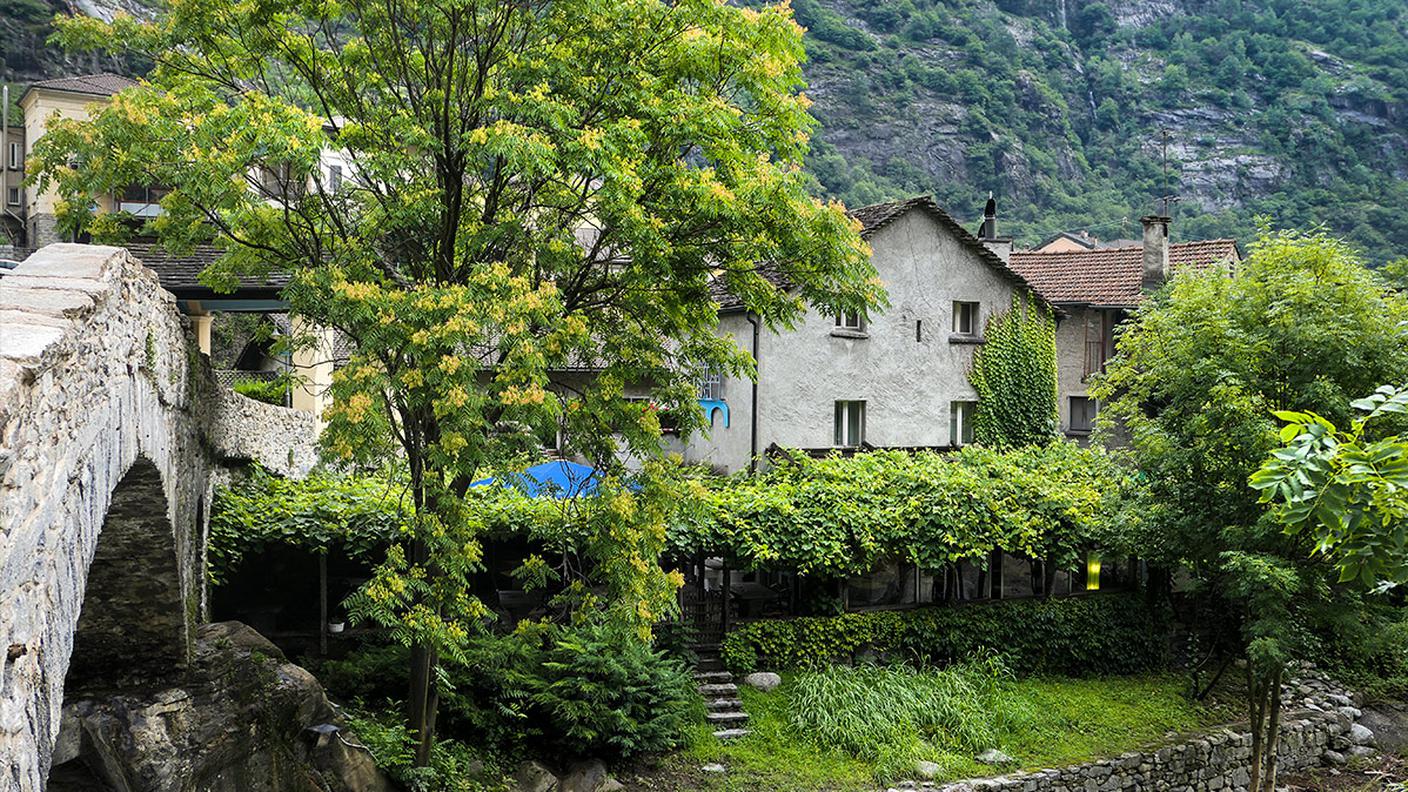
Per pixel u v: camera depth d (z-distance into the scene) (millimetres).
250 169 12641
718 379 23688
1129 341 17281
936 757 15406
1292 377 15219
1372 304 15188
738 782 14398
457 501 11594
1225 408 14828
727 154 12594
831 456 20578
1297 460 6273
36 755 4332
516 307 10555
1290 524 6328
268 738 11070
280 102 11203
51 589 4645
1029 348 26547
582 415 12641
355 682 14133
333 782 11453
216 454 14133
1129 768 16062
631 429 12578
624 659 14656
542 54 12008
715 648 17266
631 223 11406
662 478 12266
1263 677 15164
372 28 12359
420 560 13859
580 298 13648
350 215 13836
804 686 16641
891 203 25312
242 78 13094
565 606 16484
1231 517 15977
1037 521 19062
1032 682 18938
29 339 4492
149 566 9758
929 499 18609
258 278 15203
